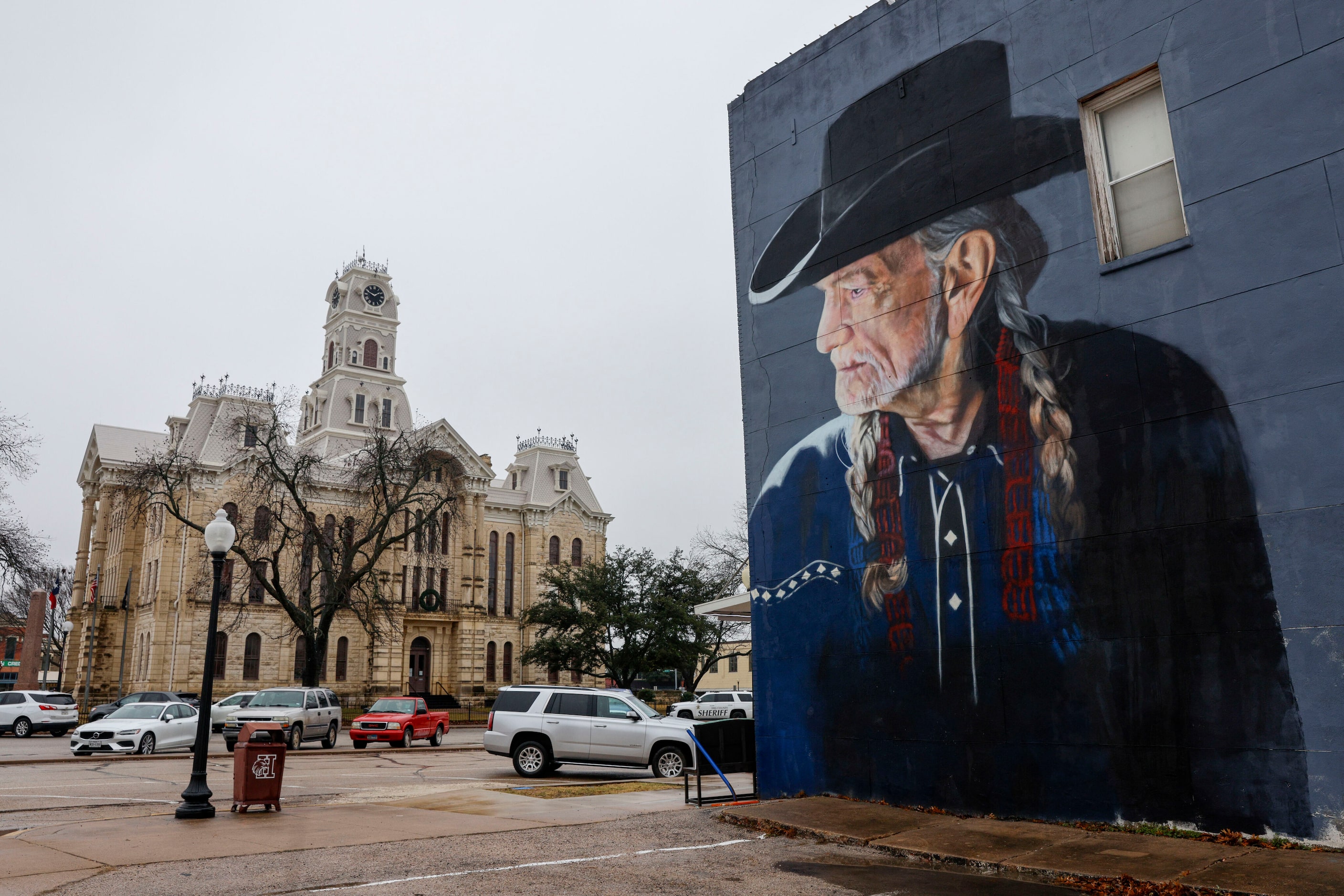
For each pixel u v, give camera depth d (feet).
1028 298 35.14
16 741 103.04
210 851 29.09
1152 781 29.58
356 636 204.85
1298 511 27.53
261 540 138.82
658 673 180.14
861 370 40.68
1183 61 31.91
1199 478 29.78
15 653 303.89
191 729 86.48
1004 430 35.17
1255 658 27.89
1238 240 29.84
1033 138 35.96
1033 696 32.94
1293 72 29.25
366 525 175.94
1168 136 32.86
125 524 197.88
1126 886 24.30
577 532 252.42
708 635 165.27
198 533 186.39
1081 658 31.81
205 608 184.34
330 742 96.37
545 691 61.93
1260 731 27.50
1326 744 26.21
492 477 231.91
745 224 47.37
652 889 24.31
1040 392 34.27
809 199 44.37
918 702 36.35
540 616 166.30
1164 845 27.53
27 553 112.27
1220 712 28.40
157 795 47.85
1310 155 28.58
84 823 36.32
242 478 188.96
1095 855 27.02
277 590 131.44
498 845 30.45
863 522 39.47
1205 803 28.35
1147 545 30.66
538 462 254.88
